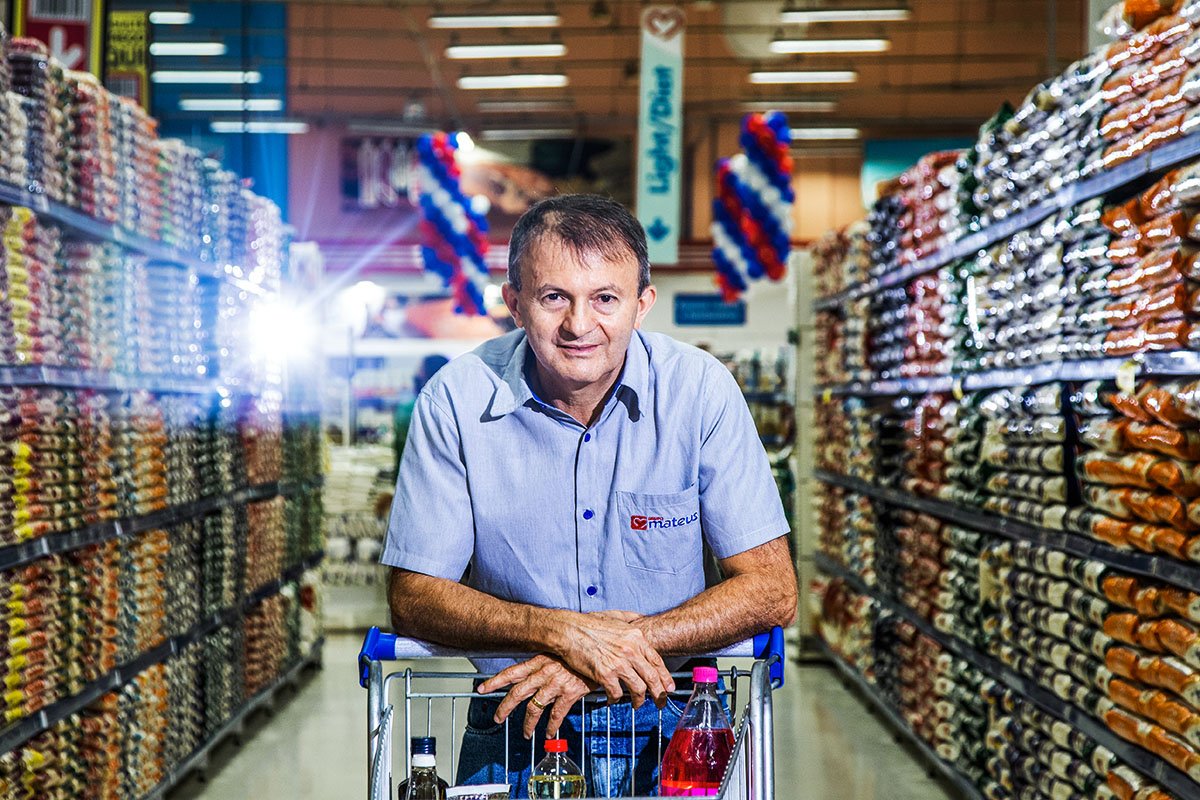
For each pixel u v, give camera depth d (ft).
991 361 14.80
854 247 22.98
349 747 20.48
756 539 7.34
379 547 33.86
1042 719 13.02
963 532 16.08
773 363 33.76
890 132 69.72
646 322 59.67
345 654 29.40
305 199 67.10
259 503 22.40
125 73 29.73
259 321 22.25
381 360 52.65
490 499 7.36
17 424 12.07
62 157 13.12
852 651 23.47
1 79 11.60
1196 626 9.64
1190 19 9.55
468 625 6.87
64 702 12.96
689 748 6.66
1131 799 10.64
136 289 15.64
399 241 63.26
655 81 34.17
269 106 64.75
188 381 17.74
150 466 15.81
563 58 67.00
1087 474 11.57
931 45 64.54
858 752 19.84
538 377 7.33
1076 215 11.79
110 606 14.30
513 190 68.85
